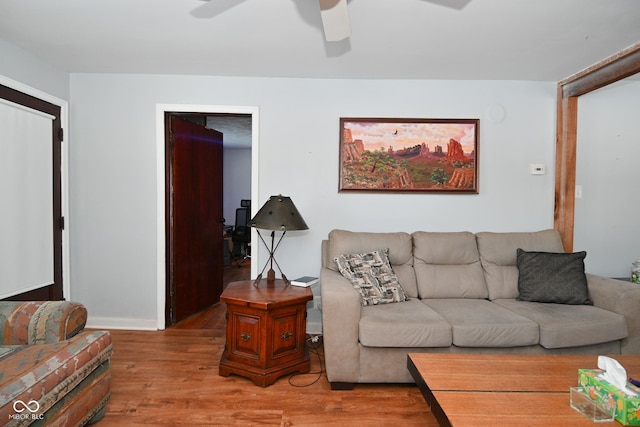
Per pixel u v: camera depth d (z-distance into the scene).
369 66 2.80
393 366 2.12
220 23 2.15
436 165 3.09
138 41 2.40
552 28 2.17
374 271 2.56
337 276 2.49
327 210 3.11
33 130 2.63
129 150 3.05
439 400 1.33
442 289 2.68
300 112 3.08
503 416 1.23
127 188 3.06
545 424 1.19
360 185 3.08
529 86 3.10
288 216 2.46
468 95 3.09
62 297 2.94
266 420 1.83
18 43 2.43
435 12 1.99
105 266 3.08
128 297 3.08
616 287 2.31
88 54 2.61
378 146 3.07
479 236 2.87
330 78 3.07
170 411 1.89
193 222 3.47
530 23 2.11
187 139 3.36
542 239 2.83
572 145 3.00
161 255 3.07
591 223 3.27
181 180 3.29
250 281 2.69
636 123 3.24
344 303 2.10
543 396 1.36
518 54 2.55
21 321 1.73
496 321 2.14
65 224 2.97
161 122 3.04
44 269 2.74
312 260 3.12
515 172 3.12
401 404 1.99
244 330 2.23
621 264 3.28
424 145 3.08
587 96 3.23
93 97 3.03
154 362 2.46
